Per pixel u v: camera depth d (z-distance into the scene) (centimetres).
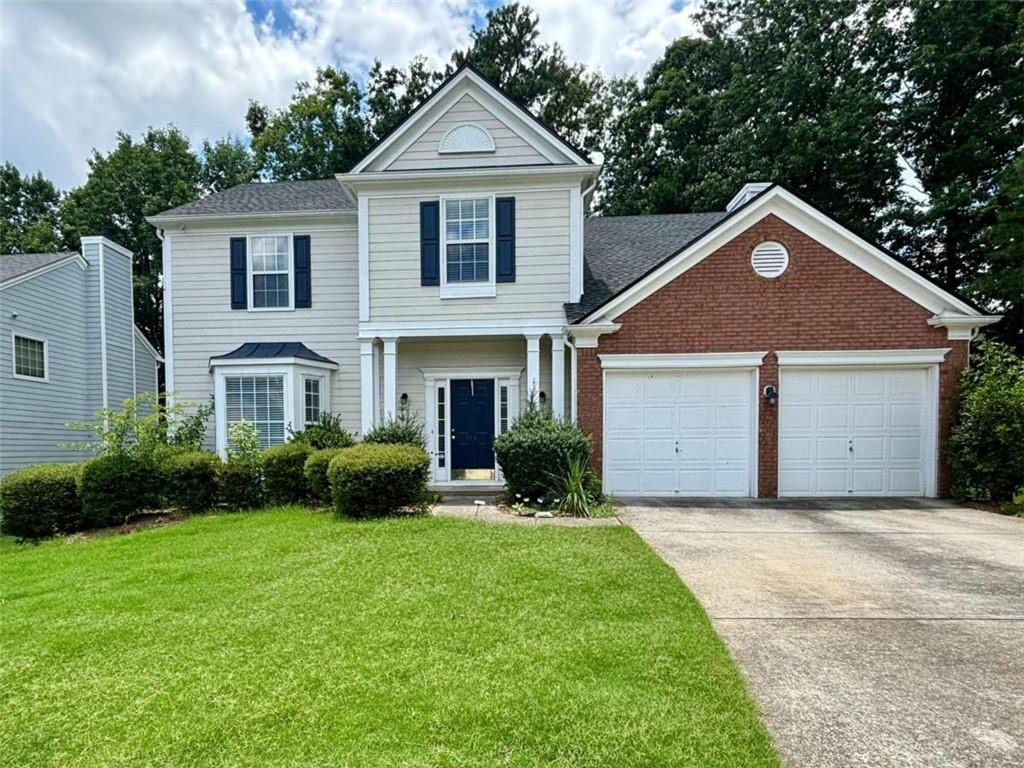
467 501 914
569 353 1079
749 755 243
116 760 245
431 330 1053
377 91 2592
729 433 962
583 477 860
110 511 809
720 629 385
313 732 261
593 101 2769
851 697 296
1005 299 1509
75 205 2581
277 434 1069
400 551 566
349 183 1048
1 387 1147
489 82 1044
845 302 930
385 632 370
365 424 1066
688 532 681
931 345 920
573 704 280
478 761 238
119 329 1438
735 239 943
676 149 2442
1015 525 720
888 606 429
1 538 822
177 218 1147
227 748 251
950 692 303
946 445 908
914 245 1881
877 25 1795
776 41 2075
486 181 1040
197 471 859
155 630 382
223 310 1175
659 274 946
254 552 576
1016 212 1388
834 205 1897
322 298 1169
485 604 418
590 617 394
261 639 363
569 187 1038
